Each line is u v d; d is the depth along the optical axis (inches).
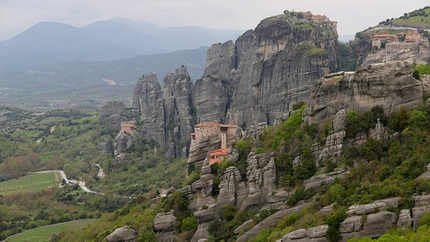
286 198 5157.5
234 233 5324.8
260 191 5497.1
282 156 5541.3
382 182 4306.1
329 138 5196.9
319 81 5664.4
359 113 5211.6
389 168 4493.1
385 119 5034.5
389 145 4842.5
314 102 5600.4
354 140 5118.1
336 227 4003.4
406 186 3993.6
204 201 5880.9
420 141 4635.8
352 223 3922.2
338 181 4835.1
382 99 5108.3
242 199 5679.1
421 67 5787.4
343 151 5068.9
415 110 4906.5
